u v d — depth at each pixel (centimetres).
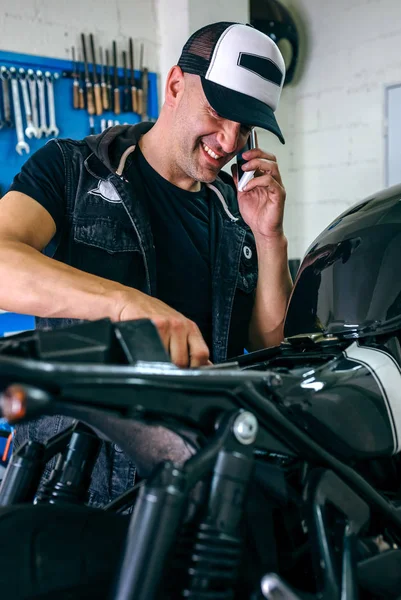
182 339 69
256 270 126
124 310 73
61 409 54
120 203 111
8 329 244
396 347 75
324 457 63
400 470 77
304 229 358
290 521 66
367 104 320
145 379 48
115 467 95
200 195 123
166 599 54
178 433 54
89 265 109
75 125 275
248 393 56
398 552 66
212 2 290
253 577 62
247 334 125
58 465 69
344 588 58
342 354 74
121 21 285
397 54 305
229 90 102
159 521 47
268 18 319
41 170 109
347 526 62
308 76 344
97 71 278
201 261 119
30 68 258
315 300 83
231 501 52
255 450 64
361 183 327
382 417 69
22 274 81
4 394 40
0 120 255
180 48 290
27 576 54
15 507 59
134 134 120
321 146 343
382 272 79
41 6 260
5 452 187
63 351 49
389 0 304
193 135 108
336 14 327
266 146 346
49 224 106
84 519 61
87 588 56
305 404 64
